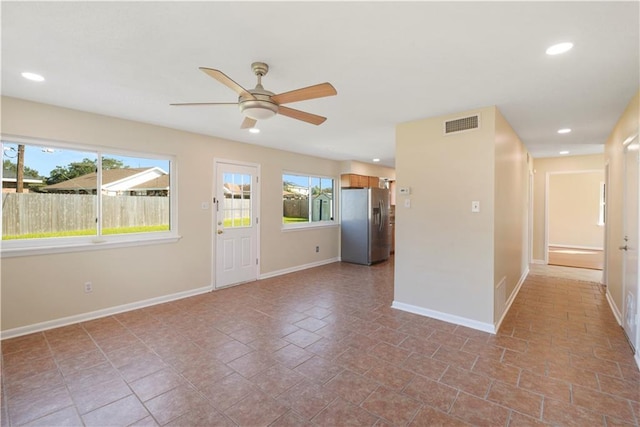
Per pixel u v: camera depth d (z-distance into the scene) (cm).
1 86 257
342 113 324
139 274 369
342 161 688
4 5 150
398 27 169
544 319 336
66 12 157
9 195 293
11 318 286
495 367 237
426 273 345
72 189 328
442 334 297
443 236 331
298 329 310
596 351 262
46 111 301
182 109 316
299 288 460
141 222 379
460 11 154
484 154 303
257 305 382
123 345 273
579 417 181
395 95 272
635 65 211
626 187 302
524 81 240
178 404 194
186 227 413
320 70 224
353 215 660
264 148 519
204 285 436
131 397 201
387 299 407
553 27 167
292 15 158
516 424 176
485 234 304
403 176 362
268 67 218
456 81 242
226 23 166
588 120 348
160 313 352
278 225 548
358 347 271
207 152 436
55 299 309
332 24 166
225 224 463
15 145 295
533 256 661
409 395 203
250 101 204
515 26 167
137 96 279
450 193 325
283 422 178
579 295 426
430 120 340
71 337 288
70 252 319
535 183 655
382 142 479
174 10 155
